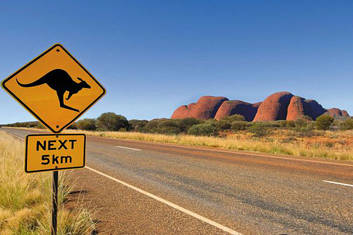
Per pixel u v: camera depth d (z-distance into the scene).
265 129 30.08
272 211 3.63
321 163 8.38
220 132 32.47
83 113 2.30
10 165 5.73
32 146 2.00
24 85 2.02
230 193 4.58
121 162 8.33
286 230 2.98
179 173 6.46
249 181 5.55
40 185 4.37
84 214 2.98
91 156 9.86
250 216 3.43
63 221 2.85
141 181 5.54
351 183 5.41
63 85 2.20
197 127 29.19
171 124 38.81
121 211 3.59
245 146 13.45
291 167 7.44
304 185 5.20
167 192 4.63
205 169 7.04
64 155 2.17
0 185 4.08
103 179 5.73
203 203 3.99
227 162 8.37
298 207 3.82
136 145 15.15
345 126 31.92
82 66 2.33
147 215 3.44
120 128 42.59
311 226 3.11
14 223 2.88
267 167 7.40
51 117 2.12
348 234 2.89
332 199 4.23
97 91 2.40
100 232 2.87
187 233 2.87
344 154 10.05
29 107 2.03
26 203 3.66
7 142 12.47
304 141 19.44
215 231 2.93
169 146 14.55
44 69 2.12
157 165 7.72
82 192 4.60
